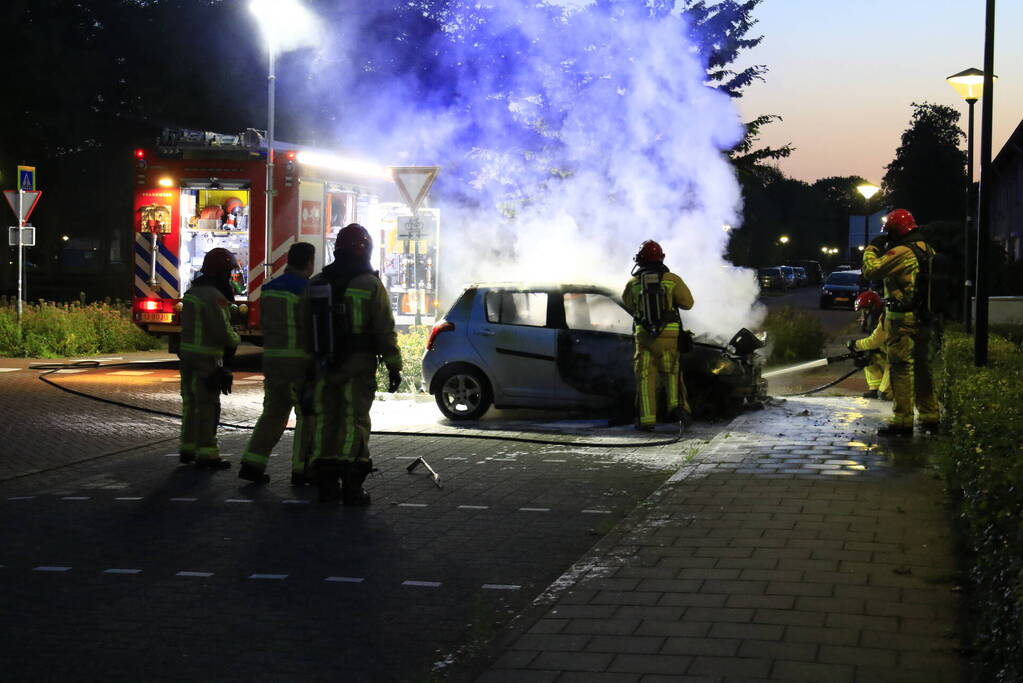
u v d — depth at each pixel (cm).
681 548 637
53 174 3812
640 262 1146
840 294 4784
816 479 823
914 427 1088
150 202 1812
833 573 579
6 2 3500
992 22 1190
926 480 816
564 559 670
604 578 582
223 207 1791
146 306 1836
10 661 497
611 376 1214
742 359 1238
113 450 1066
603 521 766
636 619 512
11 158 3691
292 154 1756
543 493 854
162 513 794
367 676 479
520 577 632
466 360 1229
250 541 714
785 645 471
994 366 973
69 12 3666
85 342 2186
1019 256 4472
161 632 538
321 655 505
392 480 904
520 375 1225
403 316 1908
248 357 2130
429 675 479
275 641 524
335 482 823
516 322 1238
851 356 1341
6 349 2103
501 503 820
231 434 1170
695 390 1202
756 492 780
